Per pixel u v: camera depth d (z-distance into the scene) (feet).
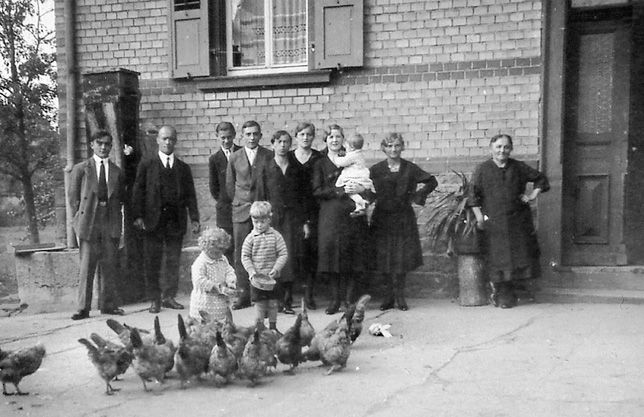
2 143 49.14
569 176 26.89
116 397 14.85
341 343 16.21
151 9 30.60
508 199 24.16
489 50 26.68
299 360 16.56
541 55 26.02
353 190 23.41
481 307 24.61
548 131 25.96
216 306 19.12
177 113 30.48
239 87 29.60
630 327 20.45
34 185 55.98
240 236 25.29
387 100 27.91
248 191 25.17
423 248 27.32
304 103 28.96
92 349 14.99
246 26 30.37
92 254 24.77
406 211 24.71
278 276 20.29
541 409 13.19
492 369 16.20
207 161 30.19
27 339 20.97
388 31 27.78
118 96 27.89
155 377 15.34
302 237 24.58
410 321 22.30
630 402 13.47
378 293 27.14
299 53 29.91
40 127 50.26
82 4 31.37
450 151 27.22
